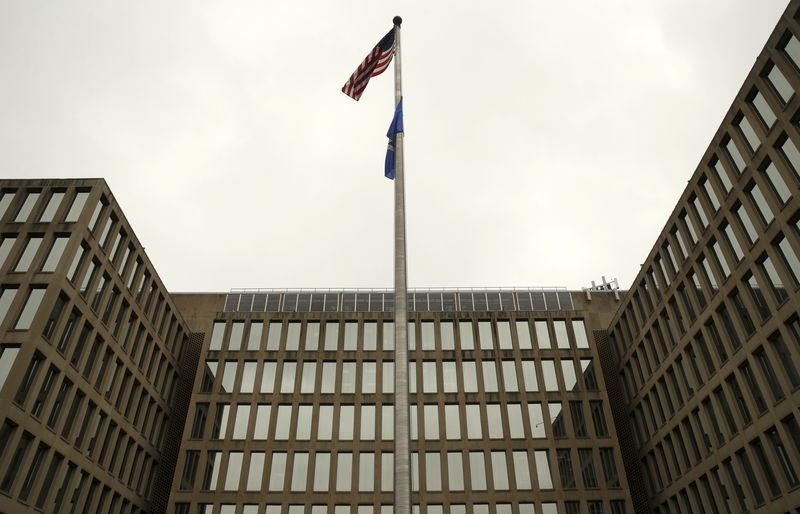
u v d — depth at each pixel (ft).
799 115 102.47
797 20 102.17
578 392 174.29
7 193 132.67
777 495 110.63
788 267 107.86
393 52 91.91
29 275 120.16
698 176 133.39
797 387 104.94
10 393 105.81
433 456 166.61
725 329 128.06
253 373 181.78
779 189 109.19
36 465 115.24
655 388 163.32
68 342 125.18
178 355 189.47
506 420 170.60
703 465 136.56
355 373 181.98
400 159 73.92
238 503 158.71
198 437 170.81
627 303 178.91
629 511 154.51
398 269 64.28
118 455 149.18
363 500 160.15
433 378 180.34
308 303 252.42
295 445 168.35
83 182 134.82
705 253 132.87
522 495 158.51
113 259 144.36
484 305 247.29
